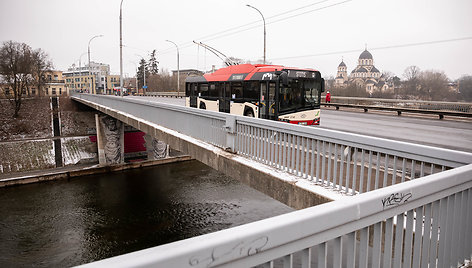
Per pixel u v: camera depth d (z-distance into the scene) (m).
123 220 26.11
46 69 83.88
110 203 29.80
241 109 17.06
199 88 21.66
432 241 2.63
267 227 1.53
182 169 40.72
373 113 26.89
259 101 15.72
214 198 30.16
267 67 15.88
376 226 2.11
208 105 20.45
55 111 67.81
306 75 15.65
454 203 2.75
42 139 54.69
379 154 4.73
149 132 14.22
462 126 17.61
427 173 6.97
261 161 7.49
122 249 21.77
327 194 5.23
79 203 29.94
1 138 54.69
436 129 16.06
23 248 21.97
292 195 5.93
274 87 14.94
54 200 30.83
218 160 8.51
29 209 28.64
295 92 15.35
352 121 19.70
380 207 2.02
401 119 21.50
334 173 5.50
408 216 2.34
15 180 35.31
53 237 23.47
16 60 70.50
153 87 112.62
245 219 25.36
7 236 23.64
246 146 8.04
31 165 45.91
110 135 46.62
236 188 32.94
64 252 21.44
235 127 8.38
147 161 42.16
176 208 28.12
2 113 64.81
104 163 45.94
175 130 12.09
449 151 3.78
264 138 7.38
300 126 6.23
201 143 9.79
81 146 53.38
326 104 33.41
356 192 5.17
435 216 2.64
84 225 25.36
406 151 4.32
